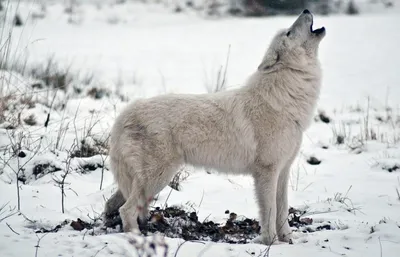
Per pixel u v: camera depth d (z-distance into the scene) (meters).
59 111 20.27
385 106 25.64
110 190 13.68
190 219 12.23
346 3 53.00
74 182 14.27
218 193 14.99
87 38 41.16
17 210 11.89
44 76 24.66
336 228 12.30
